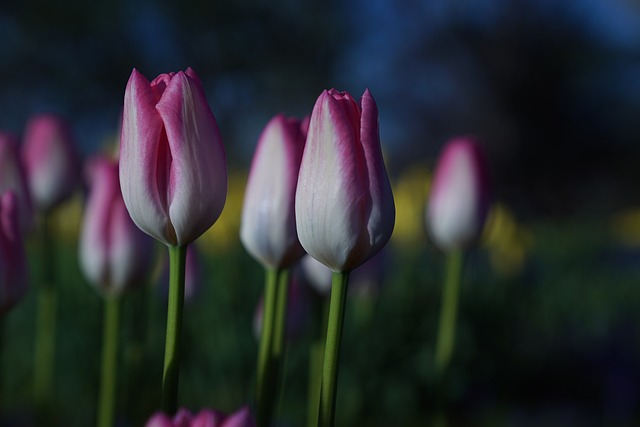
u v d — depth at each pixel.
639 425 5.34
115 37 25.20
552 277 8.48
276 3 25.53
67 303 5.14
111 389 2.12
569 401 5.84
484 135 25.08
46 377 2.76
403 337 5.23
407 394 5.08
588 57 25.78
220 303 4.71
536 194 25.39
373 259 3.28
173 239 1.26
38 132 2.56
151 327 3.78
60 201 2.62
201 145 1.23
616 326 7.45
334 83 26.00
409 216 5.36
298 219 1.24
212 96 25.12
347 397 4.62
